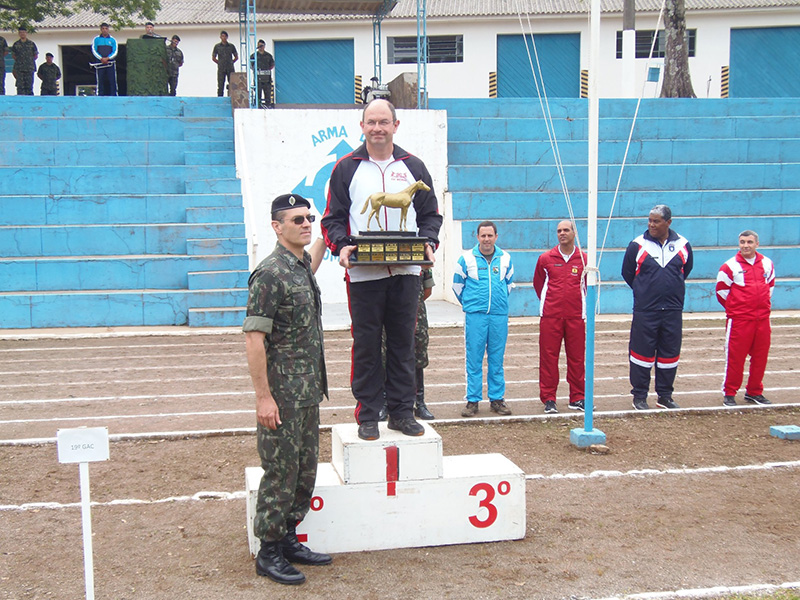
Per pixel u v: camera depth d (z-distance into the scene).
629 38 23.17
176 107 19.36
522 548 5.24
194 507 5.98
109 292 14.24
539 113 19.64
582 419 8.38
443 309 15.58
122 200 15.97
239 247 15.33
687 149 18.78
